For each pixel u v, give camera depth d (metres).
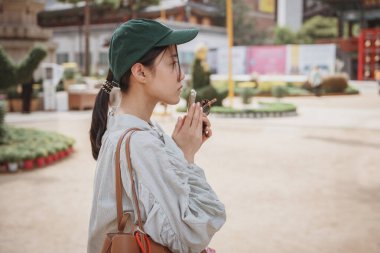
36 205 6.13
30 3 22.08
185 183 1.50
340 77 30.94
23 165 8.41
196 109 1.62
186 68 44.41
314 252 4.46
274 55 39.62
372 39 45.22
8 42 21.42
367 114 18.36
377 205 6.04
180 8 58.09
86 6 46.03
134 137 1.52
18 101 18.67
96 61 57.88
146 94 1.63
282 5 69.88
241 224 5.30
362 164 8.79
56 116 17.56
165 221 1.46
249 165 8.78
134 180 1.50
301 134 12.93
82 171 8.27
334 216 5.58
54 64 21.70
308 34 63.31
